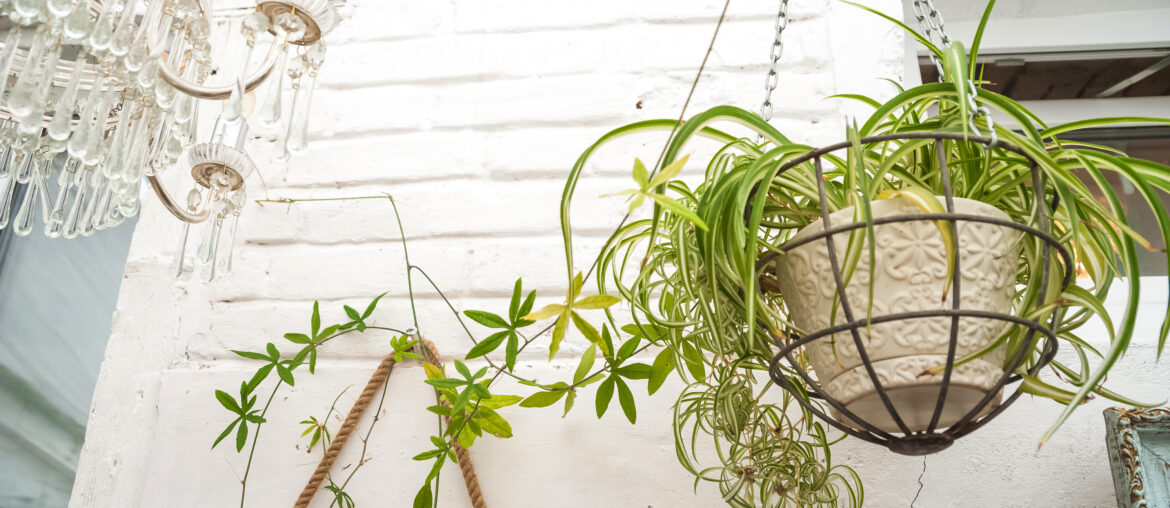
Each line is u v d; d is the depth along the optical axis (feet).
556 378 6.34
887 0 7.09
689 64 7.13
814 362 4.88
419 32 7.47
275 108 5.19
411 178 7.01
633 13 7.34
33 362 7.50
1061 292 4.79
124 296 6.77
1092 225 4.79
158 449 6.38
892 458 6.00
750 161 5.08
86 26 4.79
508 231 6.78
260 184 7.04
